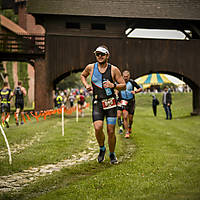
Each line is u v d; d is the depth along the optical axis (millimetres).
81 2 19969
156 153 5266
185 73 19922
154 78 38188
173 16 20250
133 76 19625
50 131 9539
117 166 4289
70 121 13609
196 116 18969
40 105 19328
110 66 4555
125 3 20438
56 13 19125
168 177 3436
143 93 41062
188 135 8352
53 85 19844
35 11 19031
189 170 3764
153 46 19797
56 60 19438
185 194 2656
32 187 3520
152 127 10875
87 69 4723
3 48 19641
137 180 3369
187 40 19953
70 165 4797
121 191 2969
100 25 22219
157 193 2775
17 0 46875
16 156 5469
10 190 3480
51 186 3547
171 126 11375
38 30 49406
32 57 19531
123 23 20031
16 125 11719
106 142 6957
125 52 19641
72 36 19406
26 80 41000
